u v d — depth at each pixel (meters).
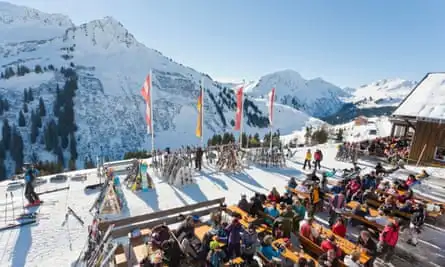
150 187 13.13
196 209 10.18
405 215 9.13
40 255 7.60
